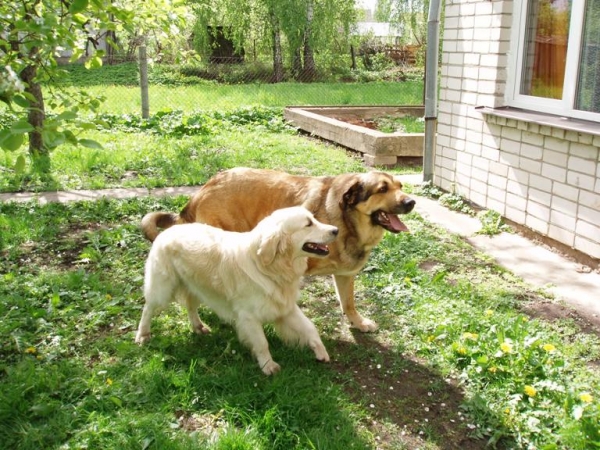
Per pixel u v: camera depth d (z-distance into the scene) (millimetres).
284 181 2629
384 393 2139
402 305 2828
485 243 3787
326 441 1809
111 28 2322
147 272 2408
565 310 2830
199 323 2531
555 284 3135
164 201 4469
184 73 14906
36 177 5047
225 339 2475
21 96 1582
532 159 3766
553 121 3490
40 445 1767
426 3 15836
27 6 2064
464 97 4504
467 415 2010
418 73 17281
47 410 1909
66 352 2328
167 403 1994
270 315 2199
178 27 3539
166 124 7594
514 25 3986
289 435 1840
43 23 1816
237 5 14898
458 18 4484
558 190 3553
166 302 2391
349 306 2609
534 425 1928
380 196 2365
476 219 4270
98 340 2430
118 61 15289
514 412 1993
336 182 2502
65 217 4062
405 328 2604
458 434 1928
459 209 4492
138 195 4727
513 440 1892
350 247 2438
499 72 4082
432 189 4918
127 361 2252
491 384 2156
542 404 2027
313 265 2455
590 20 3426
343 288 2592
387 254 3484
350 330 2623
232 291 2195
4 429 1837
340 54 16562
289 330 2309
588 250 3357
